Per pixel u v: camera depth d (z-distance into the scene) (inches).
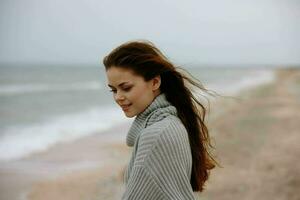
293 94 1344.7
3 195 312.7
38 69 6033.5
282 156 398.9
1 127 677.3
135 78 63.8
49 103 1199.6
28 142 533.0
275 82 2347.4
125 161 430.0
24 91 1716.3
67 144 521.7
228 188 292.0
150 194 59.2
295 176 320.2
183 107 70.4
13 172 381.4
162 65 65.2
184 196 60.6
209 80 2652.6
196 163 71.6
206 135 75.7
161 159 59.5
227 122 660.7
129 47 64.2
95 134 600.1
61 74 4345.5
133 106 65.5
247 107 925.2
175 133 60.9
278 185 299.7
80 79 3277.6
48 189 332.2
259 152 420.8
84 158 442.6
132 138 66.8
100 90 1881.2
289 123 644.7
